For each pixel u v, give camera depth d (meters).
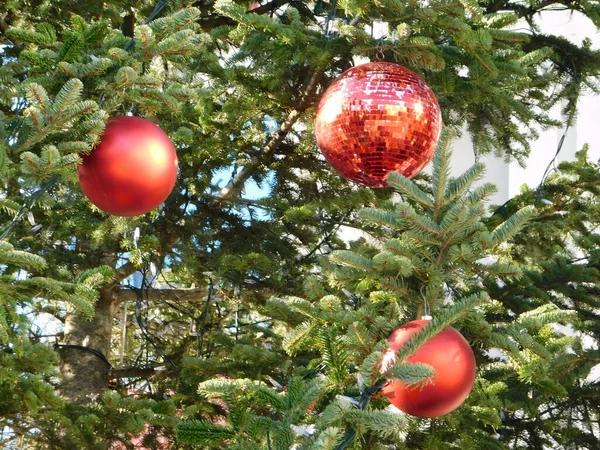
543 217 6.29
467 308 2.33
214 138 5.83
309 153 6.32
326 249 6.21
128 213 2.64
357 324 2.57
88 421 4.23
